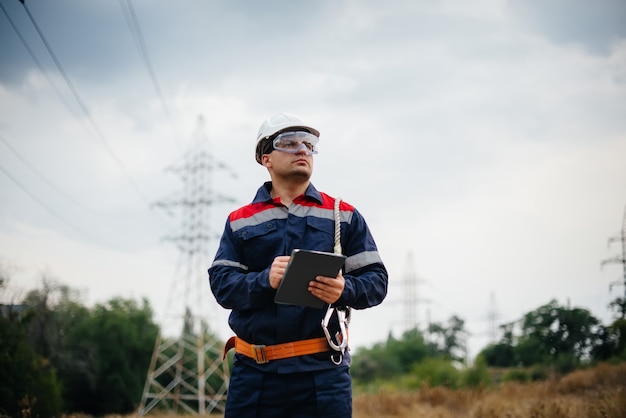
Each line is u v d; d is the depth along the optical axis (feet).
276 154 12.09
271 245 11.75
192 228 127.34
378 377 160.56
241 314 11.75
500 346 88.07
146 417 87.15
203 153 129.80
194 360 160.35
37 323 124.77
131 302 167.94
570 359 62.03
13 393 69.21
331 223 11.97
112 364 149.59
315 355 11.37
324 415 11.18
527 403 38.86
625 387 36.65
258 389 11.44
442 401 58.03
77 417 90.07
